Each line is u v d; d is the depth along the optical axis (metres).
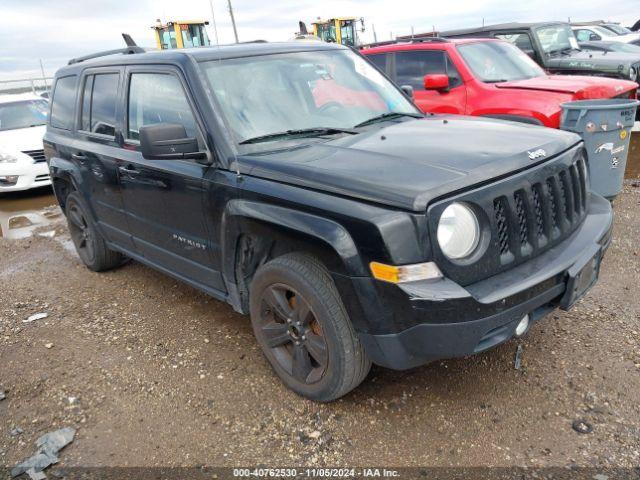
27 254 6.12
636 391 2.86
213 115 3.21
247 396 3.11
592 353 3.21
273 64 3.63
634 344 3.27
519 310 2.48
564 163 2.89
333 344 2.69
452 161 2.61
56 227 7.12
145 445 2.77
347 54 4.17
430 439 2.66
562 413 2.75
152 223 3.89
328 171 2.64
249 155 3.05
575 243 2.87
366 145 2.99
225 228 3.10
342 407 2.94
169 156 3.05
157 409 3.05
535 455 2.50
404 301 2.35
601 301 3.82
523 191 2.62
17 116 10.24
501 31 10.02
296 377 3.00
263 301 3.07
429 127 3.36
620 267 4.35
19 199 9.10
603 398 2.83
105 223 4.63
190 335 3.86
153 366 3.49
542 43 9.82
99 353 3.71
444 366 3.22
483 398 2.92
